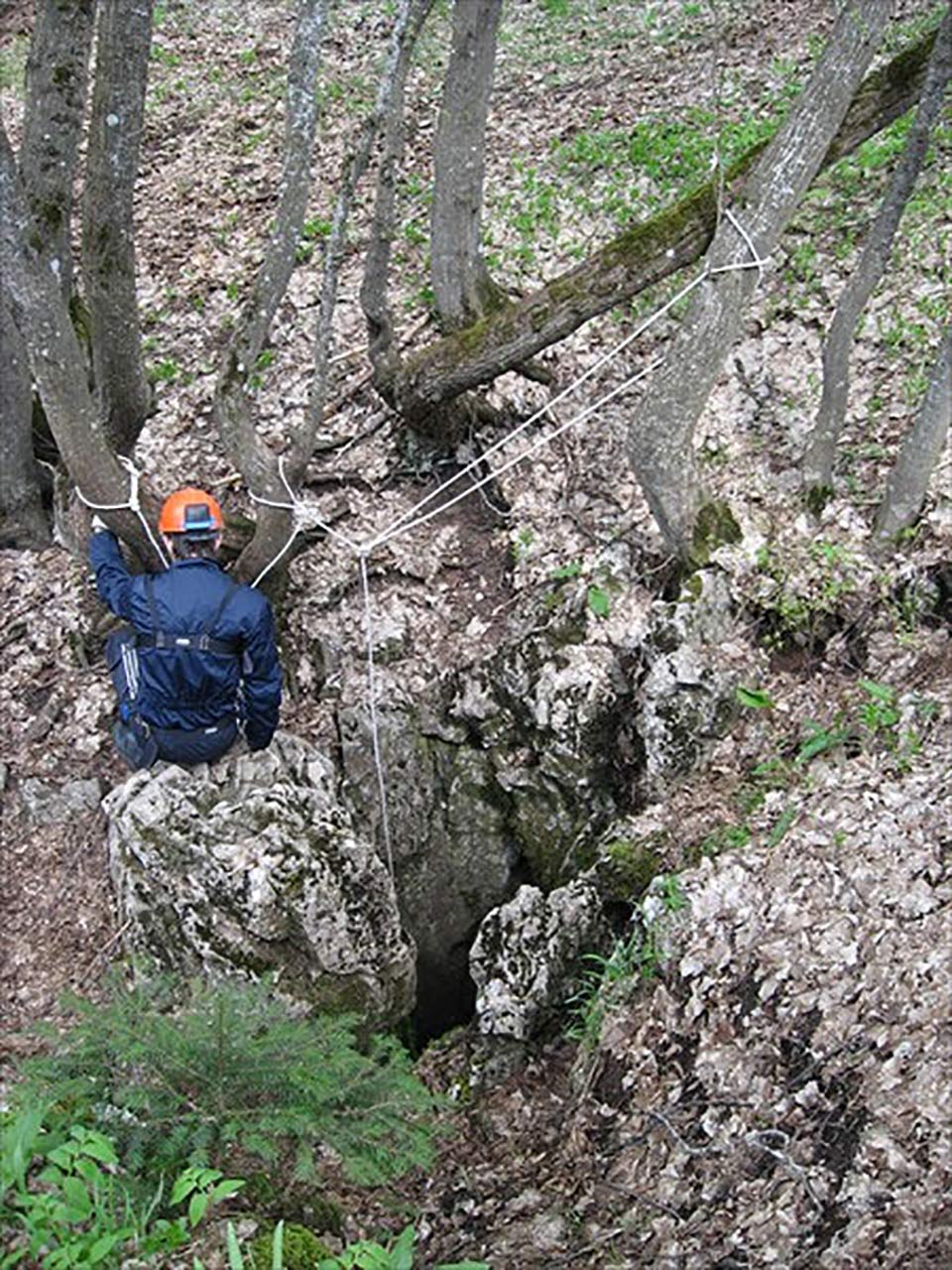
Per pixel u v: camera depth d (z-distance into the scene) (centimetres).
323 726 527
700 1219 361
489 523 574
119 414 525
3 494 577
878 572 498
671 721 484
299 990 439
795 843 430
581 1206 385
